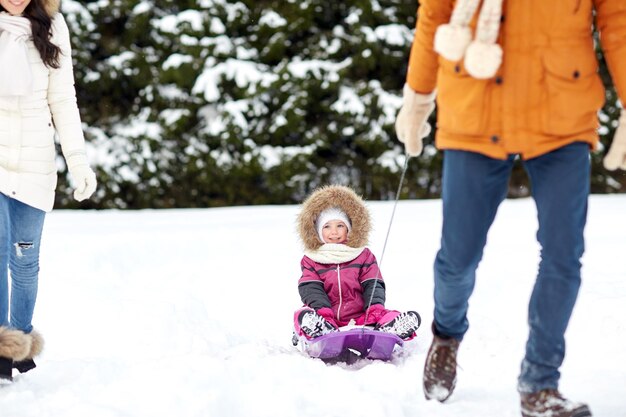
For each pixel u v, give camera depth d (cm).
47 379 521
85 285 848
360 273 695
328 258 693
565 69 397
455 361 455
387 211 1535
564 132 398
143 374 489
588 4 404
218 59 2431
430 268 957
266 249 1128
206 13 2458
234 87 2425
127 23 2489
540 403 407
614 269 881
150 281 936
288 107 2378
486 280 847
